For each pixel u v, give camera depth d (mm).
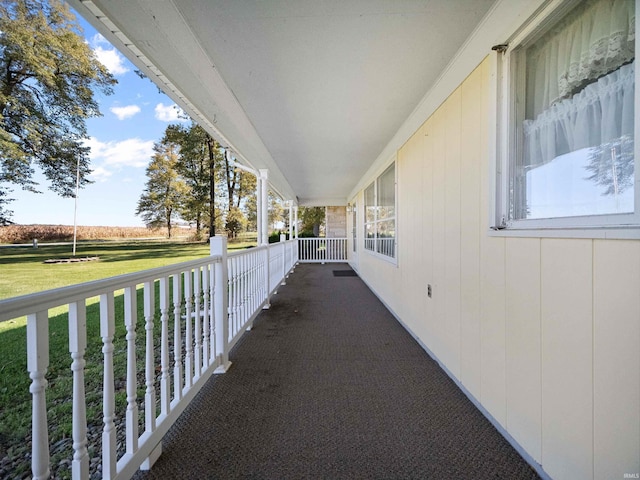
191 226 19766
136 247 18156
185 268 1846
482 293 1904
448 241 2420
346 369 2508
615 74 1106
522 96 1612
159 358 2947
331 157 5125
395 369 2508
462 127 2184
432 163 2791
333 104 2916
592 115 1202
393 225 4324
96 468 1430
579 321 1179
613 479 1035
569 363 1228
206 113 2756
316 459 1489
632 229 961
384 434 1679
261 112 3135
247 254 3479
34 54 11102
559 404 1279
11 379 2408
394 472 1408
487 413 1833
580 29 1259
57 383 2324
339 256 12523
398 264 3955
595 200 1183
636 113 970
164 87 2314
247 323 3408
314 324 3803
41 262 11398
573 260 1209
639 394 950
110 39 1728
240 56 2115
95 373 2590
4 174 11664
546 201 1444
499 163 1724
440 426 1753
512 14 1524
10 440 1650
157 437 1488
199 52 2027
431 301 2785
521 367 1528
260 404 1977
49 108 12594
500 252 1715
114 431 1220
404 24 1767
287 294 5758
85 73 12914
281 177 6469
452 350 2330
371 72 2320
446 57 2107
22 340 3406
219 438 1645
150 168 19297
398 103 2898
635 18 983
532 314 1451
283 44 1975
